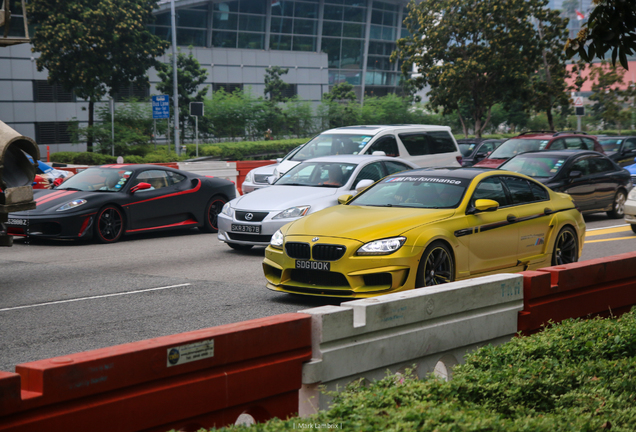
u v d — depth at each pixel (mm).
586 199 15609
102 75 40656
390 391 3338
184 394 3150
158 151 42562
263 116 54406
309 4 63812
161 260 10656
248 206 10992
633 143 25234
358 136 15977
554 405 3707
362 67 69188
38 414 2688
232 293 8102
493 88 39062
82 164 38938
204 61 57688
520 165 15828
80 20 40000
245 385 3389
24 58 46844
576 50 6152
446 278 7270
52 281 8844
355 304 3928
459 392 3553
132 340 5980
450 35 39469
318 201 10859
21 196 7906
